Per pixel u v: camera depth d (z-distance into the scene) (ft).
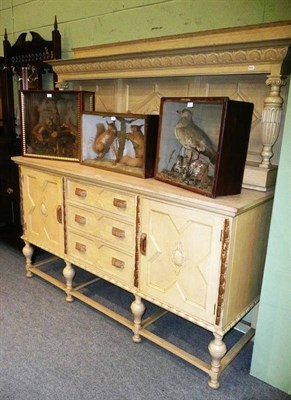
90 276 7.63
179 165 4.88
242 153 4.50
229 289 4.47
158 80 6.26
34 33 7.98
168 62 5.49
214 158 4.33
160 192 4.63
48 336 5.74
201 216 4.36
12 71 8.64
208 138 4.42
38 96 6.62
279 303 4.63
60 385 4.75
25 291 7.09
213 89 5.66
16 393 4.60
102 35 7.18
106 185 5.37
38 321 6.13
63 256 6.53
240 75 5.34
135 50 6.40
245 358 5.43
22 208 7.26
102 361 5.23
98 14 7.13
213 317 4.52
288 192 4.31
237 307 4.81
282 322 4.65
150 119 5.16
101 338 5.74
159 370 5.10
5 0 9.12
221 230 4.19
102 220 5.64
